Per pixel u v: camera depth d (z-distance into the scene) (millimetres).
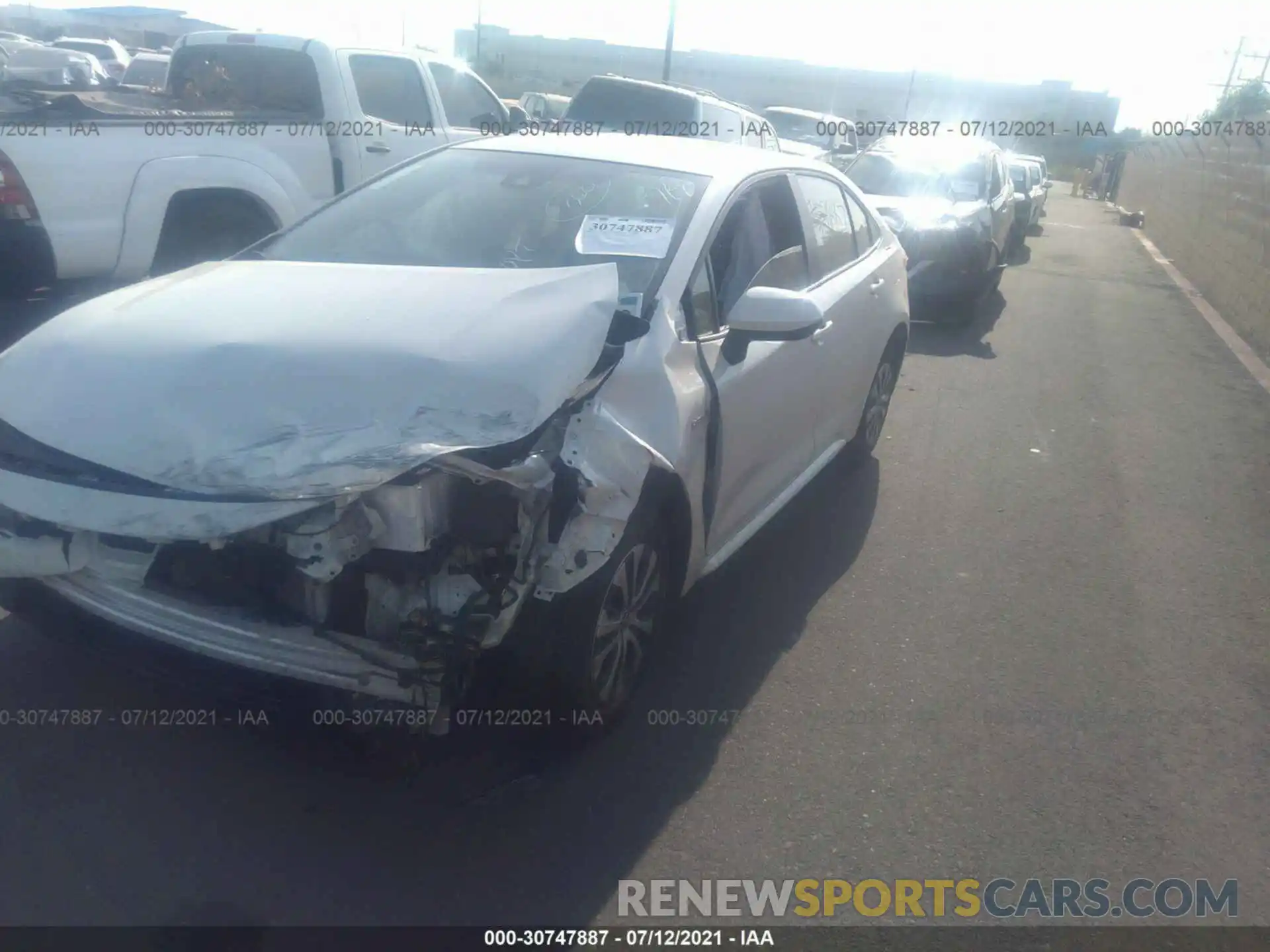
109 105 7453
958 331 11414
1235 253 14898
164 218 7008
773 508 4848
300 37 8406
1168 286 17125
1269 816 3719
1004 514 6184
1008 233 13727
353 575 2953
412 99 9055
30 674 3803
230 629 2959
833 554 5422
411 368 3143
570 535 3125
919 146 13039
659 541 3721
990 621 4891
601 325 3471
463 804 3369
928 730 4008
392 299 3553
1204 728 4199
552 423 3158
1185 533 6145
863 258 5891
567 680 3309
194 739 3553
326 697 2951
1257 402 9336
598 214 4238
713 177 4480
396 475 2809
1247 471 7344
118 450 2934
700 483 3799
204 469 2846
